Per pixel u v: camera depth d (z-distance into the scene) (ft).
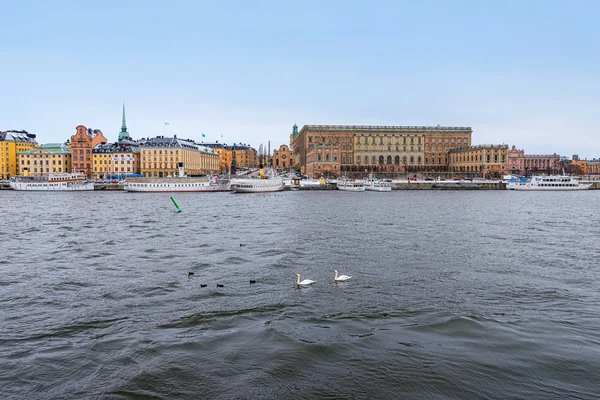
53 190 648.38
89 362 76.74
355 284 121.70
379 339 84.74
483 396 66.54
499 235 208.64
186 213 314.55
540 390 67.97
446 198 498.28
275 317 96.53
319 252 164.86
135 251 168.14
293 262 148.15
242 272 134.92
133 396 66.64
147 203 413.18
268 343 83.20
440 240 192.75
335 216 290.76
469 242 188.14
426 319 94.94
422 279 127.24
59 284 122.62
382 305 104.37
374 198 493.36
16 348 82.33
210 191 622.54
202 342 83.82
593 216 298.35
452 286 120.26
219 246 177.27
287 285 120.88
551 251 169.07
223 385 69.41
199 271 136.36
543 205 396.78
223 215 299.17
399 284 121.90
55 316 98.22
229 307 103.40
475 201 447.01
